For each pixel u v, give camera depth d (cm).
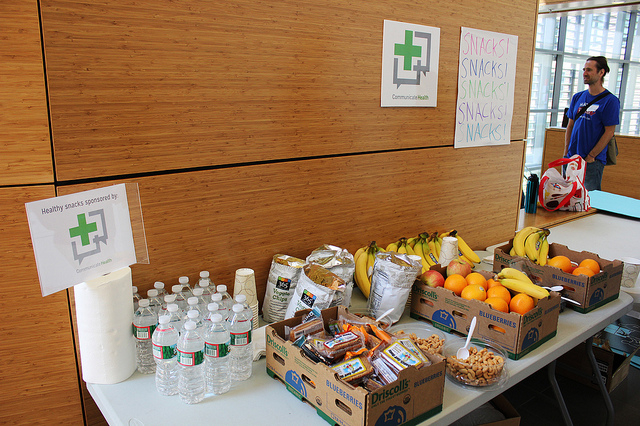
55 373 145
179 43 148
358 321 144
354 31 189
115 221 135
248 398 130
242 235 175
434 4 213
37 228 118
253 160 172
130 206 139
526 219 325
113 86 139
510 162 278
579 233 298
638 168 466
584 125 432
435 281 176
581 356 263
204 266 168
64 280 124
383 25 197
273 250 185
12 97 126
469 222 264
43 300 139
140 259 144
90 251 129
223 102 160
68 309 143
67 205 123
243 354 138
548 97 689
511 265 206
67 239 124
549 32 651
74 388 148
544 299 158
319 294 156
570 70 699
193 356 123
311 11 175
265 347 147
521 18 257
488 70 246
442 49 222
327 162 194
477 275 177
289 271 173
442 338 156
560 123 712
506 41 251
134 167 147
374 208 216
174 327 137
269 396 131
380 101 205
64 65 130
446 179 244
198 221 163
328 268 170
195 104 155
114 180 145
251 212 176
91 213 129
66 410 149
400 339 133
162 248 157
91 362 133
